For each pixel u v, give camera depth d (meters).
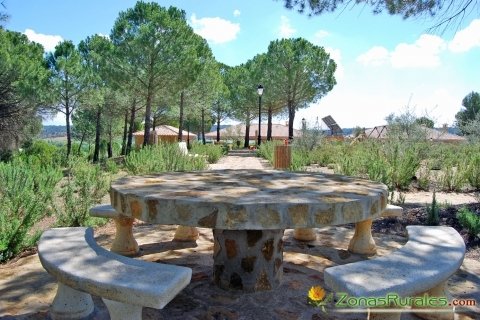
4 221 3.82
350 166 8.07
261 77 28.94
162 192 2.74
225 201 2.41
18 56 17.28
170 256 3.90
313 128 18.17
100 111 25.36
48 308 2.70
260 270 3.03
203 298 2.90
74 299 2.56
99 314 2.65
